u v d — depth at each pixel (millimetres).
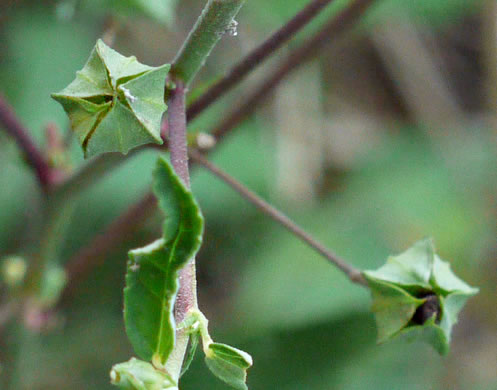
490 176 534
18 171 479
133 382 344
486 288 498
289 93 501
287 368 475
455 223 514
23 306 421
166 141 389
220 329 482
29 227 419
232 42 475
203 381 466
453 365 484
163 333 345
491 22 535
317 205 525
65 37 501
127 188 478
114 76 357
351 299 468
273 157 506
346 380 470
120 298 506
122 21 416
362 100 586
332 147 559
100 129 357
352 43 578
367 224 512
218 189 487
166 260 343
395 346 484
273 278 479
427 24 563
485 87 595
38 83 486
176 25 485
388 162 555
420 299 374
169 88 363
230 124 428
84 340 494
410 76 564
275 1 443
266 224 499
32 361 431
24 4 503
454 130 563
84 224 496
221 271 503
